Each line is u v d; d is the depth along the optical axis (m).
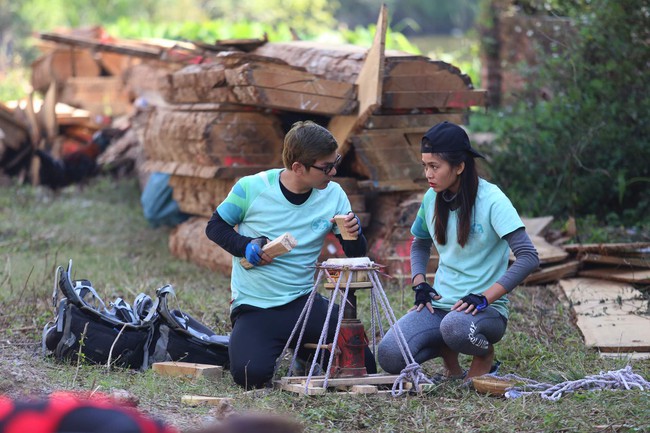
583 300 13.73
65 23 53.62
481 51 28.53
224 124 15.60
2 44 47.06
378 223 15.84
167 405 9.30
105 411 4.73
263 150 15.80
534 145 19.78
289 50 16.84
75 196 25.09
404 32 79.56
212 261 16.86
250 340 10.12
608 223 18.52
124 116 27.48
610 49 18.53
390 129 15.16
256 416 3.96
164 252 18.80
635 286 14.34
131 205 23.97
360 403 9.34
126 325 10.79
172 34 33.12
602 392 9.45
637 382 9.76
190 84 16.09
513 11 27.23
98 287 14.84
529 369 10.88
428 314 10.31
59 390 9.43
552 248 15.45
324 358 10.55
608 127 18.61
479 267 10.14
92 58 29.56
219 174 15.52
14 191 24.91
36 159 25.84
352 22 74.12
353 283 9.83
